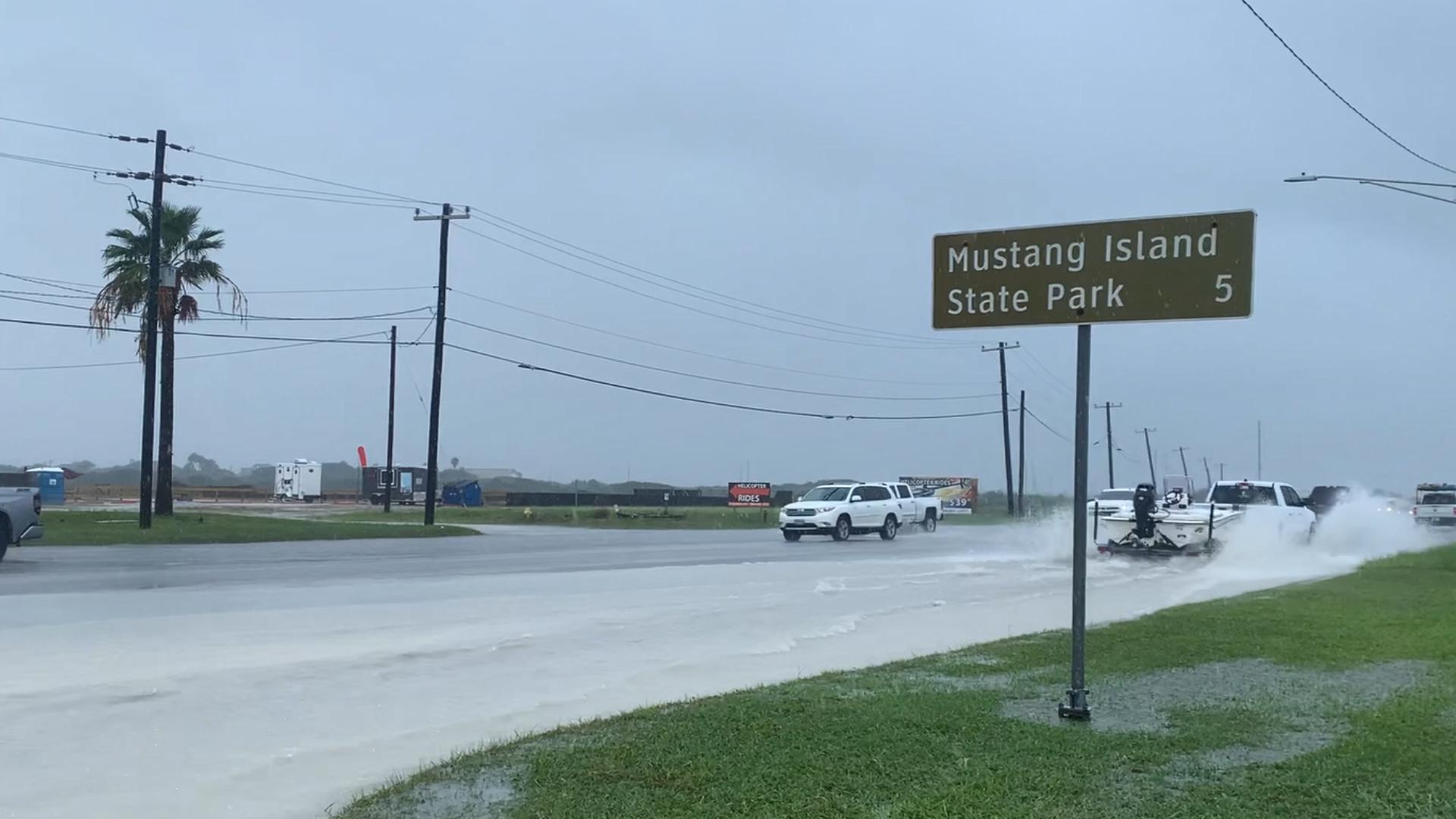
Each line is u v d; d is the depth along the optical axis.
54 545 28.06
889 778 6.59
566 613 15.13
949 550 31.08
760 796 6.24
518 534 40.66
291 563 23.42
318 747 7.77
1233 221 8.20
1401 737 7.58
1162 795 6.27
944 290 9.00
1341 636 12.30
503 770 6.80
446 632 13.16
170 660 10.94
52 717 8.55
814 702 8.72
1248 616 14.17
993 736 7.59
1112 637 12.29
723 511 65.88
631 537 38.72
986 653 11.24
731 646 12.35
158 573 20.14
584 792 6.32
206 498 81.56
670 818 5.87
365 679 10.23
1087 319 8.55
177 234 38.78
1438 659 10.78
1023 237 8.77
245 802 6.50
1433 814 6.00
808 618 14.82
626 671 10.75
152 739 7.96
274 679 10.09
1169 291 8.34
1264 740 7.52
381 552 28.00
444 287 42.44
